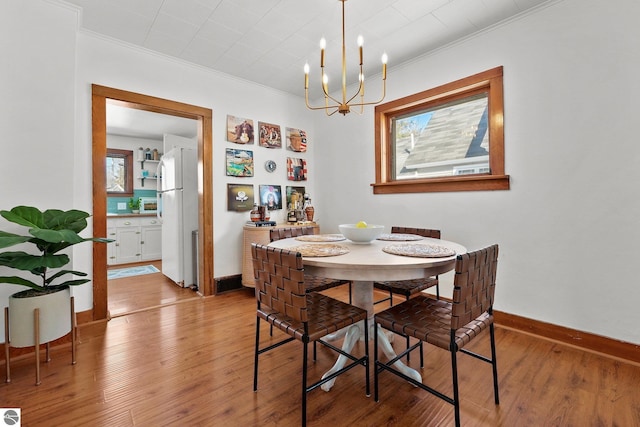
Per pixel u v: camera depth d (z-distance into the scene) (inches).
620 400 56.5
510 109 88.7
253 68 120.7
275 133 142.8
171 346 79.7
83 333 87.3
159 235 209.6
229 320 98.0
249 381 64.2
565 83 78.4
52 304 66.9
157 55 107.4
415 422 51.9
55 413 53.7
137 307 109.5
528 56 84.6
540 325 83.8
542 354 74.2
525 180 86.0
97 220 94.3
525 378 64.2
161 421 51.9
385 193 124.5
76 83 91.4
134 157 217.9
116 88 98.7
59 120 79.6
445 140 109.4
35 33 76.4
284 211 146.9
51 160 78.4
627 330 70.5
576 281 77.7
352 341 72.9
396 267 51.4
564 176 79.0
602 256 73.7
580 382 62.4
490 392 59.6
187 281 137.0
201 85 119.0
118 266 186.9
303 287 50.6
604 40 72.3
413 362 71.9
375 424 51.4
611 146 71.9
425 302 65.4
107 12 84.2
